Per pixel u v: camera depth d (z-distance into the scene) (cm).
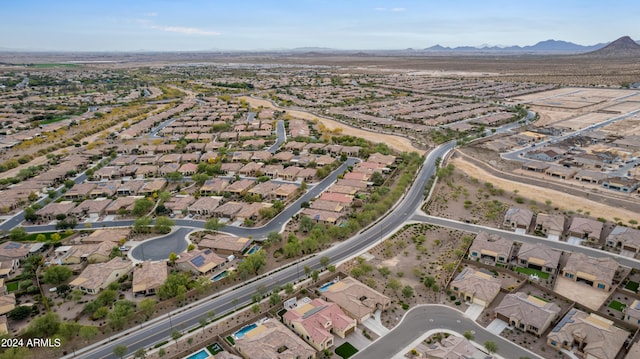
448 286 13162
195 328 11631
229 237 16300
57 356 10675
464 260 14712
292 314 11700
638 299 12262
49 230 17800
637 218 17138
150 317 12131
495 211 18450
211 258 14600
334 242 16338
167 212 19062
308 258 15188
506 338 10900
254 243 16300
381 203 18712
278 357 10056
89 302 12569
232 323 11800
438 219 18025
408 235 16650
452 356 9725
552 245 15488
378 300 12275
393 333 11256
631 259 14262
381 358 10350
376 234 16862
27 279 13912
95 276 13588
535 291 12888
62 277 13650
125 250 15900
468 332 10881
